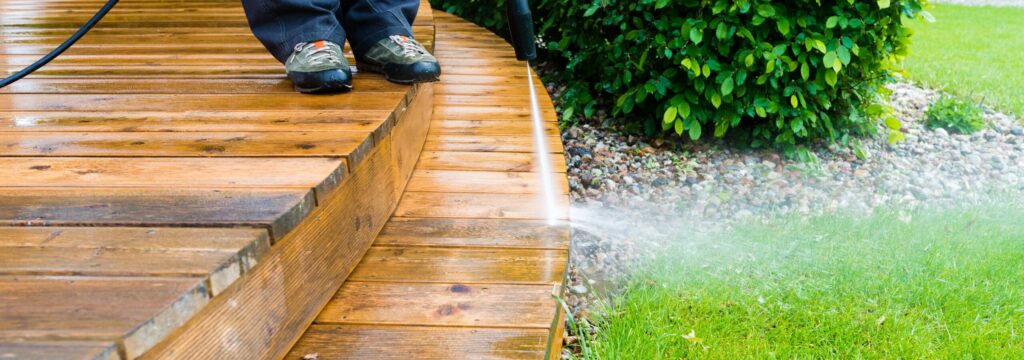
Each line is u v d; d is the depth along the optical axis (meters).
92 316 0.74
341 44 1.69
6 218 0.98
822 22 2.67
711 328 1.57
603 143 2.95
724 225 2.20
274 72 1.89
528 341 1.14
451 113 2.45
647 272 1.83
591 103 3.11
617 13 2.86
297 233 1.09
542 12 3.68
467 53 3.39
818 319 1.63
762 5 2.50
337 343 1.13
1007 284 1.77
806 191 2.50
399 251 1.44
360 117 1.47
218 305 0.88
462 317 1.20
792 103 2.62
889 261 1.89
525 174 1.89
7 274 0.82
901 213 2.29
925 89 4.05
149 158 1.23
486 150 2.08
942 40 5.87
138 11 3.12
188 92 1.68
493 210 1.65
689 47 2.59
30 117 1.48
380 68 1.78
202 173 1.16
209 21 2.80
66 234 0.93
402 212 1.64
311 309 1.16
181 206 1.02
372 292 1.28
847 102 2.90
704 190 2.49
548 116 2.42
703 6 2.55
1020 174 2.71
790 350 1.51
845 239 2.04
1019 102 3.72
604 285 1.82
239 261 0.88
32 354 0.67
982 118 3.34
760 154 2.87
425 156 2.03
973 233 2.08
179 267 0.84
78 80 1.81
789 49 2.73
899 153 2.95
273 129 1.39
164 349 0.79
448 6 4.58
